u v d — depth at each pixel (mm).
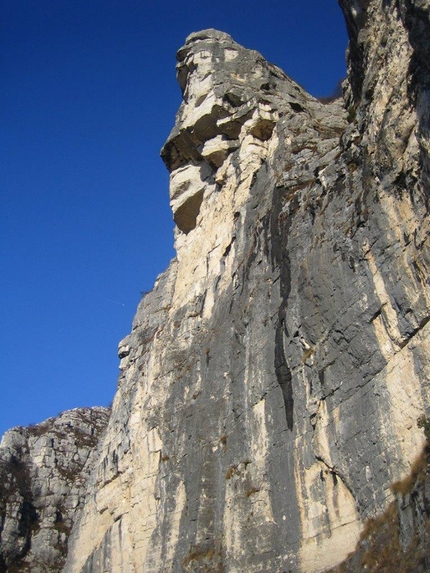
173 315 34531
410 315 18859
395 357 19234
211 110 33875
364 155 22172
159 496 29031
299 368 22891
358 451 19594
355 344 20594
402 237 19469
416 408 18125
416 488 16781
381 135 20500
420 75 18484
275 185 28531
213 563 23688
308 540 20562
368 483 18969
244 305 27656
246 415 24938
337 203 23297
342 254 21875
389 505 17969
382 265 20062
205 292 32375
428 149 17672
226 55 36688
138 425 34719
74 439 66500
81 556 37250
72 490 60719
